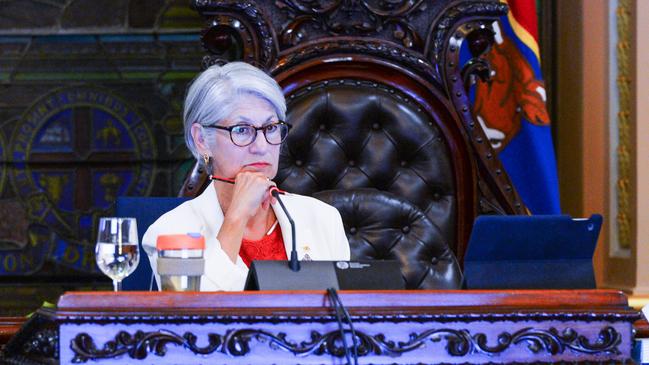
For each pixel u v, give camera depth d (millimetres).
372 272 6453
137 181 16625
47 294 16531
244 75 8820
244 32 11617
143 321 5562
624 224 14469
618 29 14672
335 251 9234
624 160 14492
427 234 11422
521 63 13695
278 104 8906
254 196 8359
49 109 16578
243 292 5719
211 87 8789
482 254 6719
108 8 16609
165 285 6633
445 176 11953
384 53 11828
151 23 16625
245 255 8898
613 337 5996
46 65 16594
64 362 5512
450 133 12008
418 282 11281
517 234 6684
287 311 5676
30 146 16578
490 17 12031
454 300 5871
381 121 11938
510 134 13633
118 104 16609
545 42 15797
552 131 15797
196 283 6652
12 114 16547
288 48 11711
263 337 5625
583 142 15180
